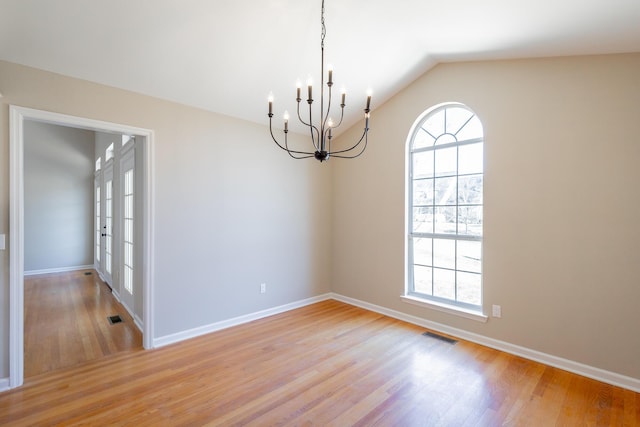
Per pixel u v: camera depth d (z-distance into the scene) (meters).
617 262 2.40
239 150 3.61
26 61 2.32
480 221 3.20
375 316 3.88
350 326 3.56
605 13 1.90
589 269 2.51
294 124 3.99
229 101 3.29
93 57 2.43
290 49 2.76
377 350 2.96
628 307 2.35
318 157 2.09
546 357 2.71
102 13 2.10
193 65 2.71
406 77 3.50
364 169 4.15
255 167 3.75
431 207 3.58
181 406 2.12
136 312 3.52
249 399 2.20
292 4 2.34
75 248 6.79
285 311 4.06
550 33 2.29
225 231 3.49
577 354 2.57
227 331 3.41
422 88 3.52
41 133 6.41
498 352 2.93
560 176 2.64
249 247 3.71
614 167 2.40
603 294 2.46
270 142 3.90
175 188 3.12
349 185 4.35
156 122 2.99
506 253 2.93
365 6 2.42
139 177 3.29
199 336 3.27
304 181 4.27
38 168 6.38
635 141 2.33
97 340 3.15
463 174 3.31
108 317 3.79
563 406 2.14
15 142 2.30
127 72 2.64
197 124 3.27
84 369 2.59
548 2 1.94
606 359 2.44
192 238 3.24
